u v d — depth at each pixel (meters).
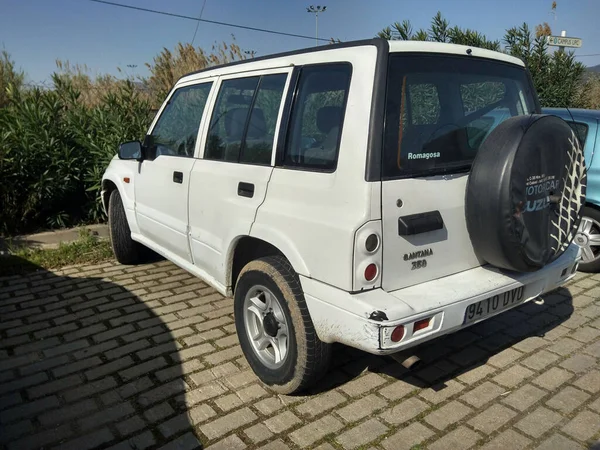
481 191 2.71
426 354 3.65
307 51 3.06
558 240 2.95
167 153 4.41
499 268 3.04
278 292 2.96
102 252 5.96
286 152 3.02
